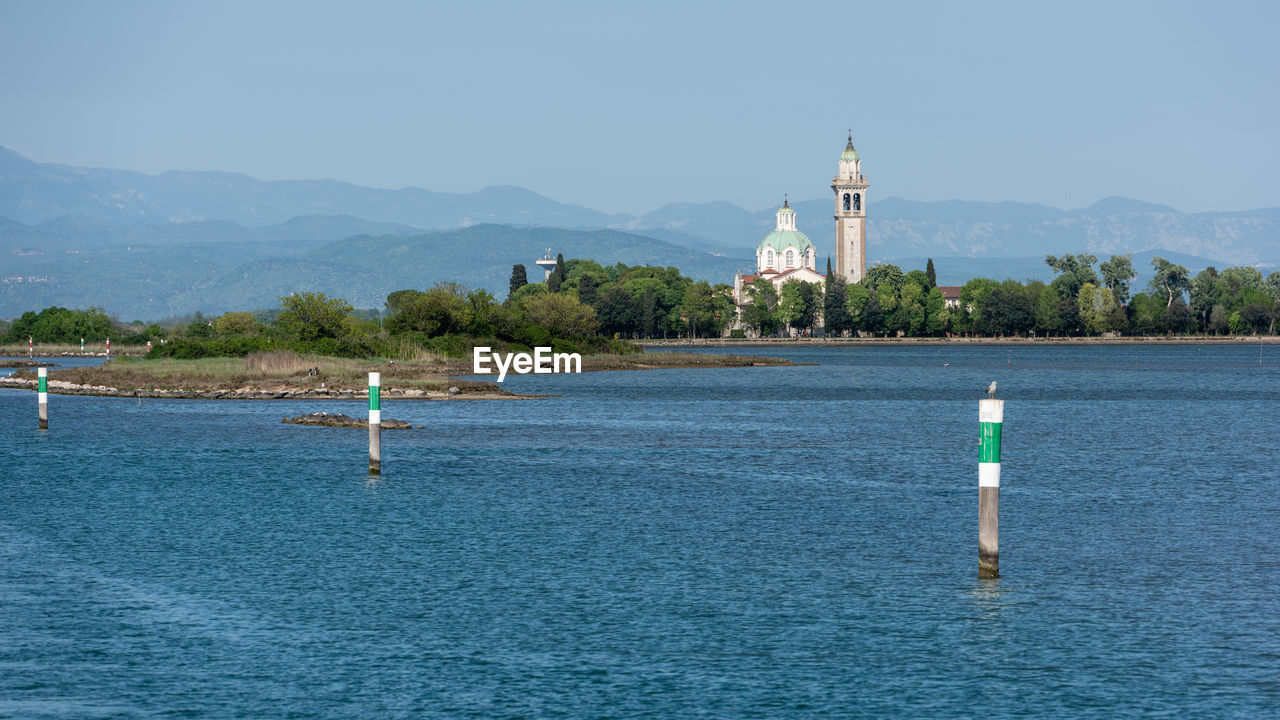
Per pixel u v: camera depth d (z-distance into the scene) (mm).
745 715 81000
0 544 131500
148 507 156500
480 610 104750
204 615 103062
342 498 164875
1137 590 111750
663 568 120875
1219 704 82688
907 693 84938
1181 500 167125
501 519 148625
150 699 83688
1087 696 84312
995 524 115562
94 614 103312
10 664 90500
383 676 88188
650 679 87625
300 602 107250
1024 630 98938
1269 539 136625
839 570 120000
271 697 84125
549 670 89500
